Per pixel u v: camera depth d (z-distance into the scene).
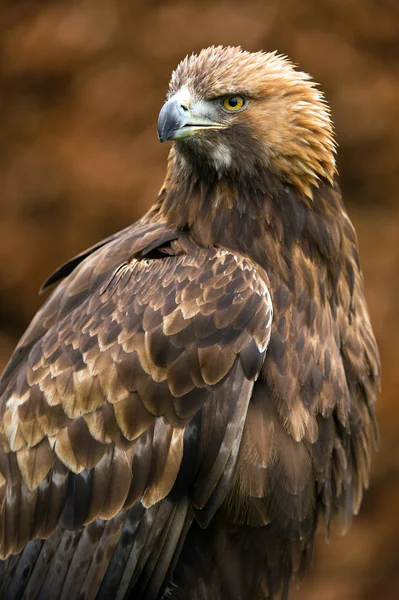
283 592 11.67
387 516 22.89
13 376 11.59
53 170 24.50
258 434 10.70
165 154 24.23
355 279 11.94
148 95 24.55
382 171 24.45
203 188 11.54
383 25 24.61
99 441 10.66
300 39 24.31
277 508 10.83
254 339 10.63
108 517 10.63
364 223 24.34
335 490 11.56
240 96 11.43
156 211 12.25
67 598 10.70
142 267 11.24
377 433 12.23
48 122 24.81
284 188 11.48
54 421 10.84
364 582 22.78
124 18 24.77
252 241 11.35
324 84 24.42
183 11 24.64
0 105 24.98
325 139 11.64
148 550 10.66
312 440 10.91
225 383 10.58
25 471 10.91
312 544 11.73
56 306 11.83
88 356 10.84
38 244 24.50
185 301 10.73
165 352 10.59
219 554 11.07
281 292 11.16
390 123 24.38
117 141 24.47
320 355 11.16
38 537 10.80
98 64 24.83
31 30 25.02
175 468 10.54
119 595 10.69
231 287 10.78
